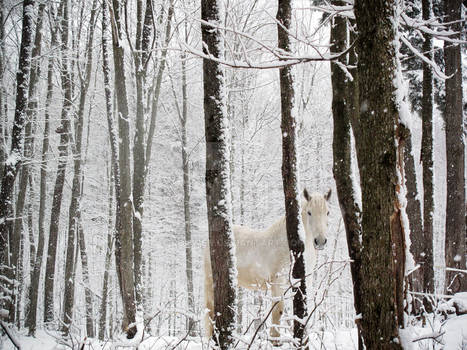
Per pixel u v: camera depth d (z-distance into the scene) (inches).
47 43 519.5
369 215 97.1
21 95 300.0
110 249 525.3
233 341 147.3
